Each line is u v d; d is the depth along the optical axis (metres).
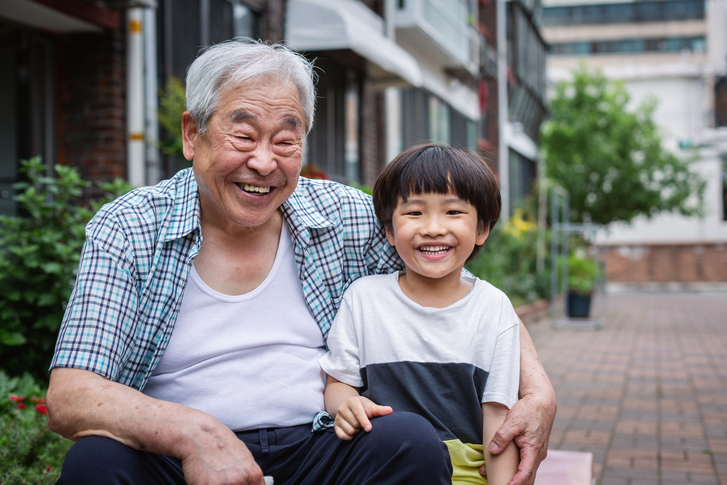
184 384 1.75
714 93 33.12
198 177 1.72
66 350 1.54
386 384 1.83
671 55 37.25
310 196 2.04
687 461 4.04
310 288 1.88
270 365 1.81
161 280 1.71
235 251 1.82
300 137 1.75
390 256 2.03
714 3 36.19
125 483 1.41
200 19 7.34
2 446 2.49
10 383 3.24
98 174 5.94
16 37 5.69
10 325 3.81
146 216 1.74
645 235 31.06
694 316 14.16
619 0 37.69
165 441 1.42
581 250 15.25
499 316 1.85
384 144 11.43
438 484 1.52
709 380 6.59
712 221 30.38
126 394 1.47
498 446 1.70
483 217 1.93
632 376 6.81
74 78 6.00
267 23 8.34
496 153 19.20
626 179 22.75
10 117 5.89
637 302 19.31
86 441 1.43
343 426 1.64
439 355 1.81
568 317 11.99
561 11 38.41
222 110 1.66
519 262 14.16
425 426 1.56
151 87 6.11
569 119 23.11
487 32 18.92
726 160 30.03
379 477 1.53
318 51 9.16
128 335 1.64
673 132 31.91
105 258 1.64
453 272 1.89
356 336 1.88
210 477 1.39
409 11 11.29
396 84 10.80
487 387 1.81
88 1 5.59
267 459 1.78
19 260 3.97
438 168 1.84
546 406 1.75
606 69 32.69
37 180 4.23
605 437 4.57
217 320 1.77
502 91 19.50
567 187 22.42
